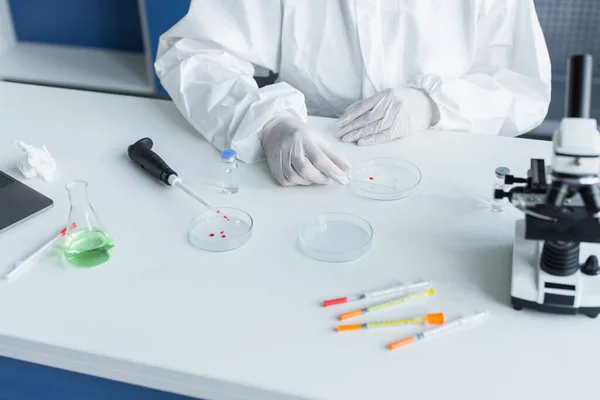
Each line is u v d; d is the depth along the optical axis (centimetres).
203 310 105
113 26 308
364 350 98
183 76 164
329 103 189
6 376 113
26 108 170
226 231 123
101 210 130
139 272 114
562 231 96
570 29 271
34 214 129
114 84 282
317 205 131
